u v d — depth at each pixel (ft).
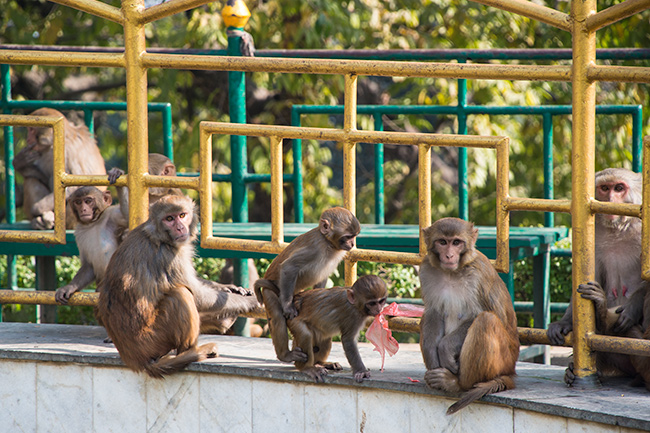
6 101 29.40
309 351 16.16
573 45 15.07
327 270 17.28
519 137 43.34
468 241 14.53
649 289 16.05
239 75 27.40
